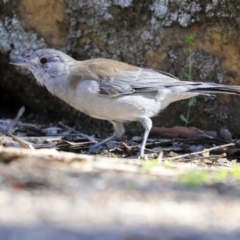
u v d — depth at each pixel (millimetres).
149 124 12109
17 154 8516
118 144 13094
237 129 13461
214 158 11555
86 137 13297
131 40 13836
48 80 12180
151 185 7723
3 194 6828
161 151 11680
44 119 15039
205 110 13641
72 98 12086
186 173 8562
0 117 15180
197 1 13188
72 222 5969
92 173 8133
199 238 5699
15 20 14312
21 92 15102
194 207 6852
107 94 11781
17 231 5574
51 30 14211
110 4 13734
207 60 13430
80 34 14102
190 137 13273
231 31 13086
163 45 13641
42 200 6695
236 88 12156
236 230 6070
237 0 12836
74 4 13938
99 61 12336
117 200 6883
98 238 5480
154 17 13578
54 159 8703
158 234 5727
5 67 14773
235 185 8125
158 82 12117
